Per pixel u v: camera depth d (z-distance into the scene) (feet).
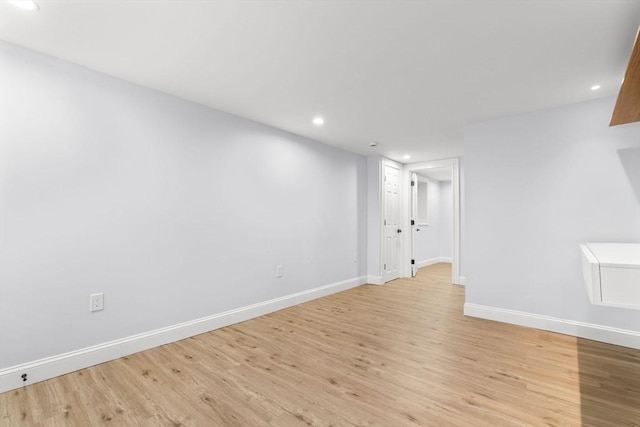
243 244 9.99
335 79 7.35
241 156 9.97
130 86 7.49
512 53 6.15
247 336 8.52
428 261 21.80
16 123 5.91
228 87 7.79
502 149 9.82
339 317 10.25
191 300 8.58
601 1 4.64
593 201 8.33
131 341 7.35
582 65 6.57
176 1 4.75
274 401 5.39
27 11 4.95
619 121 6.10
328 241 13.51
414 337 8.41
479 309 10.14
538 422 4.79
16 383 5.79
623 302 3.68
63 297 6.41
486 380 6.08
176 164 8.33
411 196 17.72
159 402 5.36
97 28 5.43
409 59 6.43
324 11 4.96
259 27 5.40
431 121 10.28
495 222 9.90
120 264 7.25
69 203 6.51
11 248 5.83
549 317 8.90
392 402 5.35
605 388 5.77
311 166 12.66
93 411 5.11
